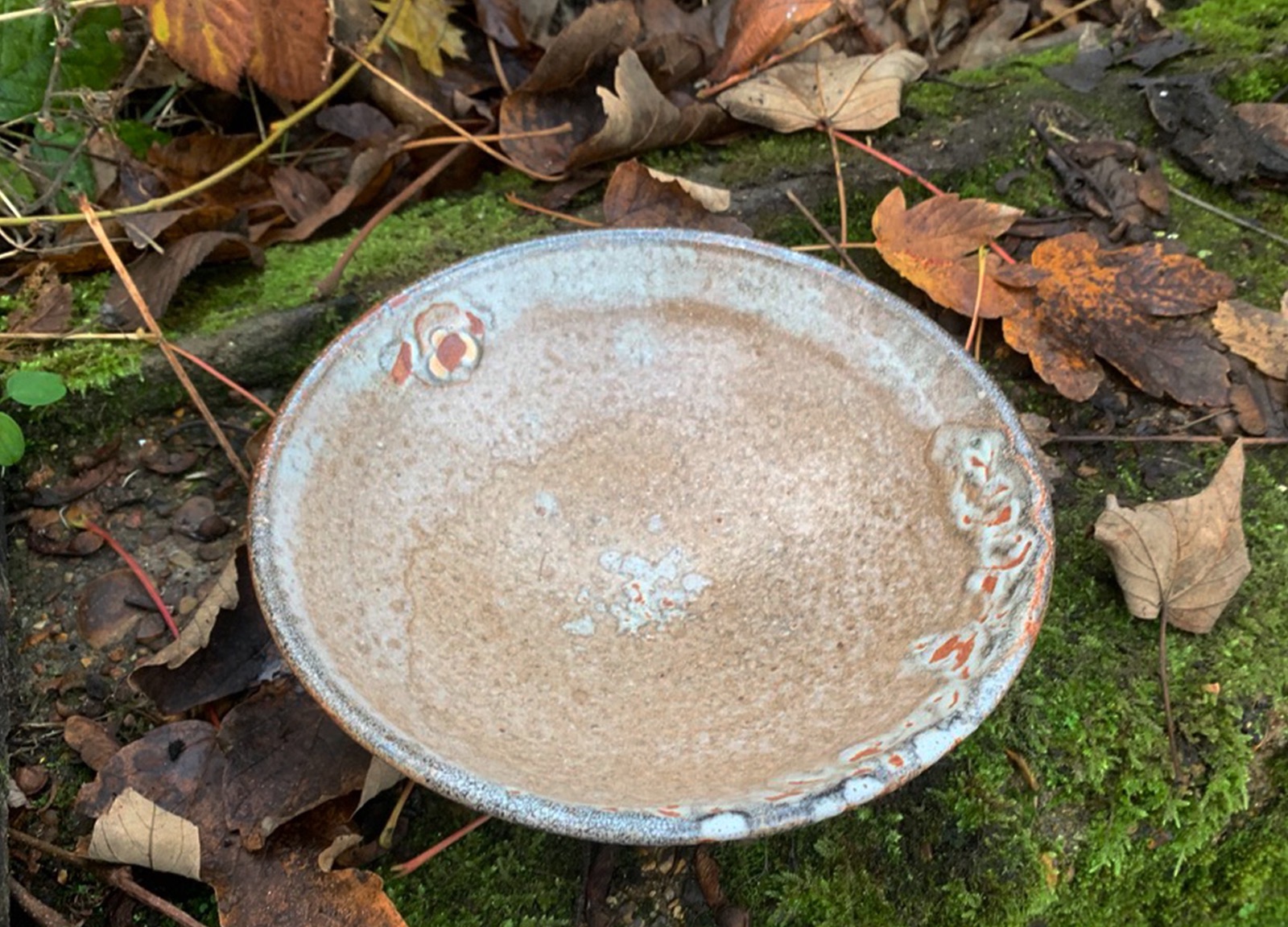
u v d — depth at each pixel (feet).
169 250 0.90
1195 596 0.78
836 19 1.16
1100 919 0.75
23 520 0.84
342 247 0.98
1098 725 0.74
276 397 0.93
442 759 0.53
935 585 0.65
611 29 1.01
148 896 0.65
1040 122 1.09
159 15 0.88
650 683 0.67
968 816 0.71
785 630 0.69
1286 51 1.14
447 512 0.70
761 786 0.55
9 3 0.90
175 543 0.84
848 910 0.69
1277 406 0.92
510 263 0.73
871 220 1.05
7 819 0.68
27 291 0.89
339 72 1.07
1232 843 0.79
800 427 0.75
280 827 0.67
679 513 0.75
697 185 0.96
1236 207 1.06
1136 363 0.92
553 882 0.69
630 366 0.77
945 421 0.69
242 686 0.73
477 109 1.08
